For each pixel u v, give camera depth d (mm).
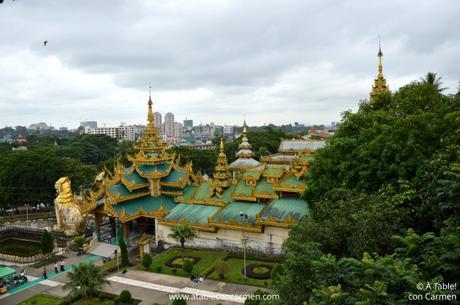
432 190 30172
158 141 74625
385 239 28359
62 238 72125
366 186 39406
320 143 114250
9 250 70250
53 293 47375
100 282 40750
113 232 68750
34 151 111000
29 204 104375
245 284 45750
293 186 57781
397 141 38156
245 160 96625
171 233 60000
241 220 56906
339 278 21438
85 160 188375
